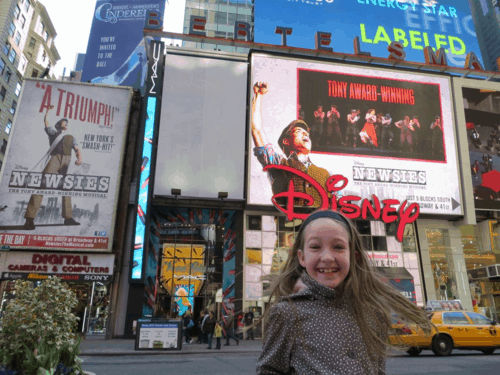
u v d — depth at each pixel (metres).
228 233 28.58
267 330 1.60
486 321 13.71
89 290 24.72
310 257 1.60
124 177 27.23
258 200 27.19
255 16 41.12
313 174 28.27
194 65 29.83
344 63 31.88
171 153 27.22
